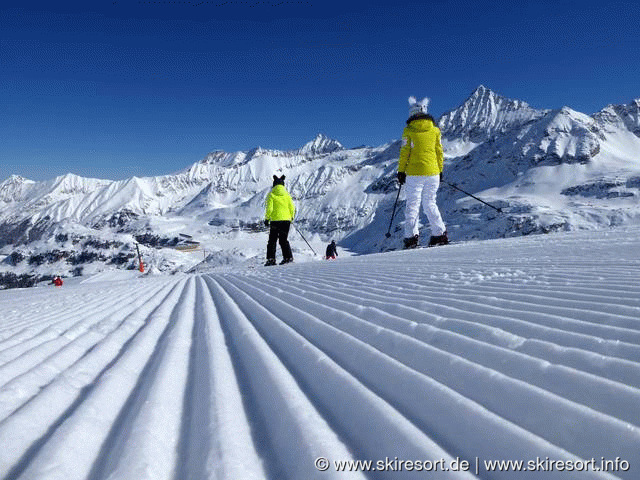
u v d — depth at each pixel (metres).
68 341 2.46
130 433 1.11
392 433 1.02
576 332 1.71
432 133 9.88
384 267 5.79
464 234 166.62
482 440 0.96
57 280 23.94
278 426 1.15
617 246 5.20
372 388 1.38
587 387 1.15
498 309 2.31
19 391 1.51
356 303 3.05
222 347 2.22
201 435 1.10
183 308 3.95
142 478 0.89
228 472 0.90
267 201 12.02
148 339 2.48
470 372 1.37
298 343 2.06
